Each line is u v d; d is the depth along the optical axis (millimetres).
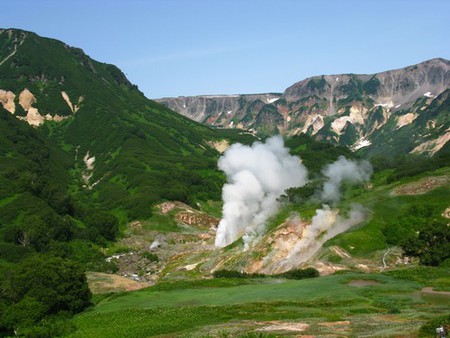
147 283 111312
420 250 95312
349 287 76188
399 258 99938
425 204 119562
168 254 154500
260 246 115812
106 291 99125
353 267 96125
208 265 120062
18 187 170125
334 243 108000
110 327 64500
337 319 56906
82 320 71500
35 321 75000
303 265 101812
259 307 67062
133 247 165875
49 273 80500
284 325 54750
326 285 78500
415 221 111625
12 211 152375
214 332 54094
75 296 80875
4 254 124312
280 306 67188
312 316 60062
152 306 74812
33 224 139625
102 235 168500
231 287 85688
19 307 75125
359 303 66188
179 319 64125
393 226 110250
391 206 123000
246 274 99688
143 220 199250
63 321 73438
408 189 133000
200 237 183000
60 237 147750
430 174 145500
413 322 51875
